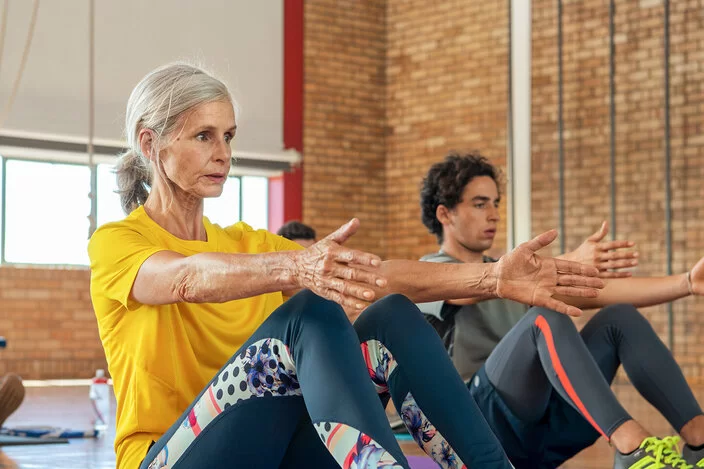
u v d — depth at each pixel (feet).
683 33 26.25
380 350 5.26
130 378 5.50
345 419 4.56
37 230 30.42
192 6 32.83
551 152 26.09
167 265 5.09
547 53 26.58
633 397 21.20
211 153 5.74
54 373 30.12
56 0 30.22
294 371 4.98
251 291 4.83
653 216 26.14
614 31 26.86
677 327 25.70
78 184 31.04
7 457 12.19
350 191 36.40
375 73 37.19
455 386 5.21
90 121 15.40
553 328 6.85
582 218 26.12
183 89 5.68
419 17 36.55
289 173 35.01
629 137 26.48
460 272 5.64
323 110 35.83
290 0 35.17
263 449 5.21
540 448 7.78
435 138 35.99
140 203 6.13
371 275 4.55
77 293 30.63
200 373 5.58
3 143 29.12
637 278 7.63
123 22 31.40
